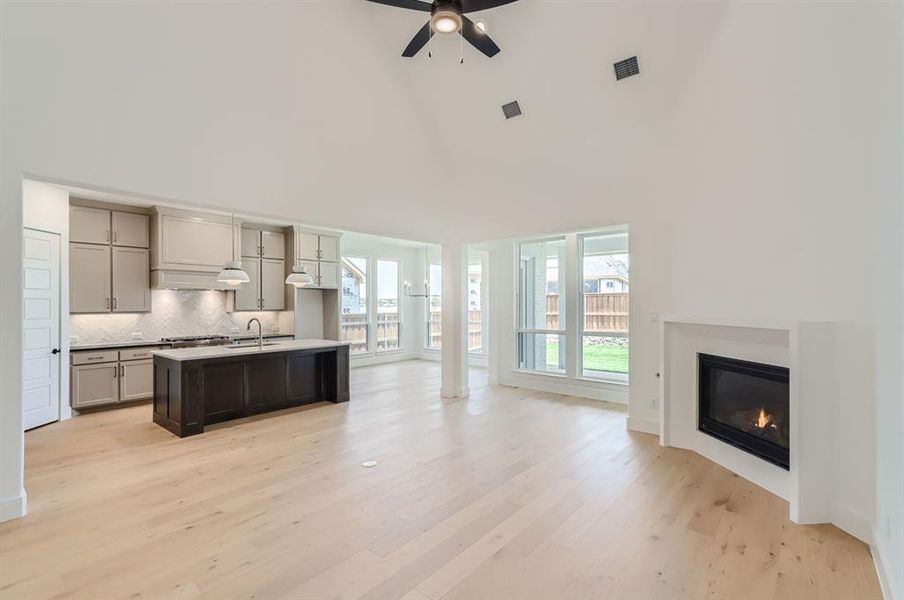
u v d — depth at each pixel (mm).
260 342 5328
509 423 4746
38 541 2379
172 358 4434
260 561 2191
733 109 3297
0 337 2613
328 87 3566
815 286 2646
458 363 6090
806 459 2557
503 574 2086
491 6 2539
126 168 3111
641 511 2723
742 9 2992
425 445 4004
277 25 3035
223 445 4020
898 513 1857
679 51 3285
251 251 6926
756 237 3117
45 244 4730
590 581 2031
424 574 2086
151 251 5875
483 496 2936
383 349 9633
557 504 2818
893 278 2016
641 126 3828
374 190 4703
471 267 9102
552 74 3652
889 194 2059
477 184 5090
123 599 1909
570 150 4254
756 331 3121
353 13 3223
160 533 2463
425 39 2826
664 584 2010
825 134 2539
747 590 1966
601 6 3123
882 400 2170
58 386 4891
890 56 2014
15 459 2660
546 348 6684
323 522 2582
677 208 4059
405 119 4199
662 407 3980
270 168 3828
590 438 4215
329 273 7953
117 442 4117
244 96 3264
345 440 4156
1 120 2566
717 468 3434
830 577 2062
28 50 2465
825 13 2479
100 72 2695
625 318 5844
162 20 2688
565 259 6266
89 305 5340
